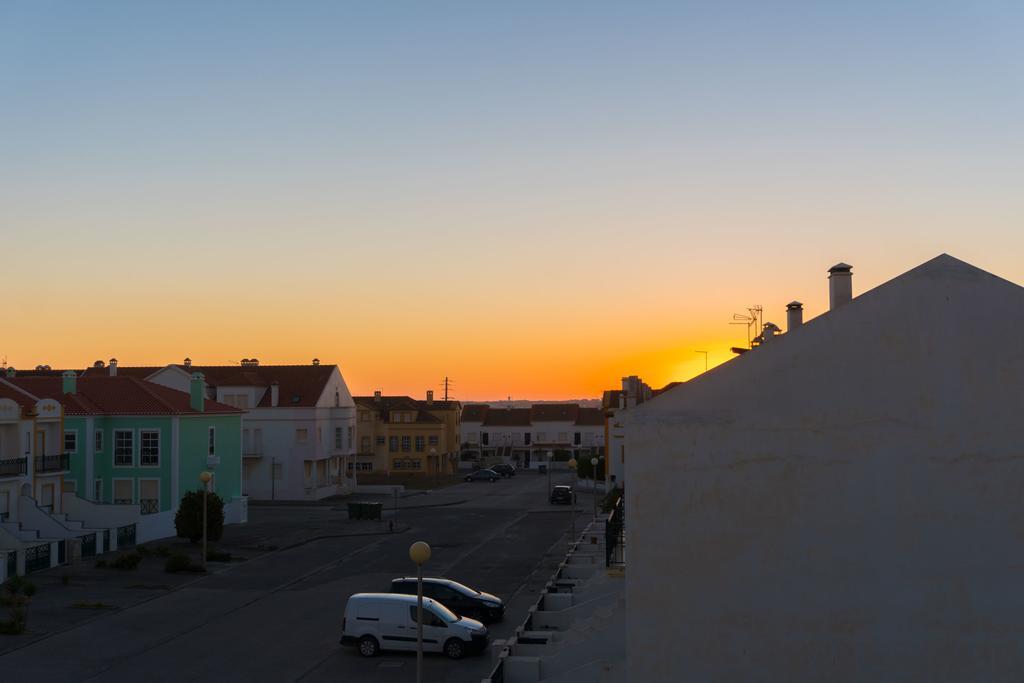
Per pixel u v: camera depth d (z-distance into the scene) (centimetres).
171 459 5694
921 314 1498
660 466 1534
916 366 1492
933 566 1473
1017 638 1454
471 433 15412
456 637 2689
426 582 3166
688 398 1537
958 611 1466
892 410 1491
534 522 6284
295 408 7944
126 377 6078
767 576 1500
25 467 4609
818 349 1512
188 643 2808
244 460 7944
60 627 2959
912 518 1480
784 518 1500
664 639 1512
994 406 1479
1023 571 1459
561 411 15488
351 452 8812
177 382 7800
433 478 11106
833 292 1638
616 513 2136
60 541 4122
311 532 5566
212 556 4409
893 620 1474
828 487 1497
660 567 1522
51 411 4978
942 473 1480
